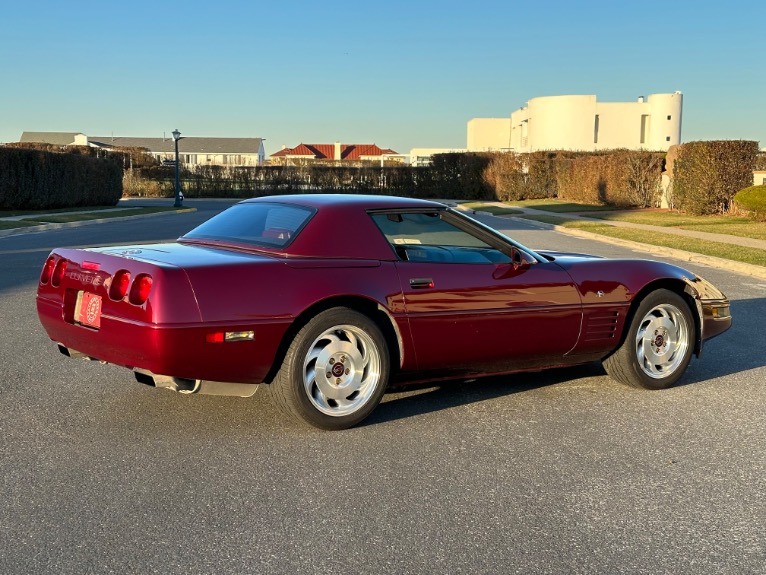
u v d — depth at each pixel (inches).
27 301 374.6
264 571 118.3
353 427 189.5
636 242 738.2
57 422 190.7
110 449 171.8
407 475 158.7
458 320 195.6
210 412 199.8
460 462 166.7
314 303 178.2
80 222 1025.5
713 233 849.5
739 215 1114.7
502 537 131.0
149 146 4726.9
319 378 183.2
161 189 2325.3
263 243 189.6
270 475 157.6
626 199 1480.1
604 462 167.9
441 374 202.1
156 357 166.9
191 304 167.5
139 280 170.6
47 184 1338.6
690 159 1151.6
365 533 131.8
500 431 188.4
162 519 136.4
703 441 183.2
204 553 124.0
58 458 165.9
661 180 1446.9
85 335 182.7
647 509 143.4
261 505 142.9
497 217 1307.8
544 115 3112.7
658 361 229.0
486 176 2166.6
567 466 165.2
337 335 185.9
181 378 172.7
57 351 269.9
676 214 1213.1
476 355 201.5
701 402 216.8
